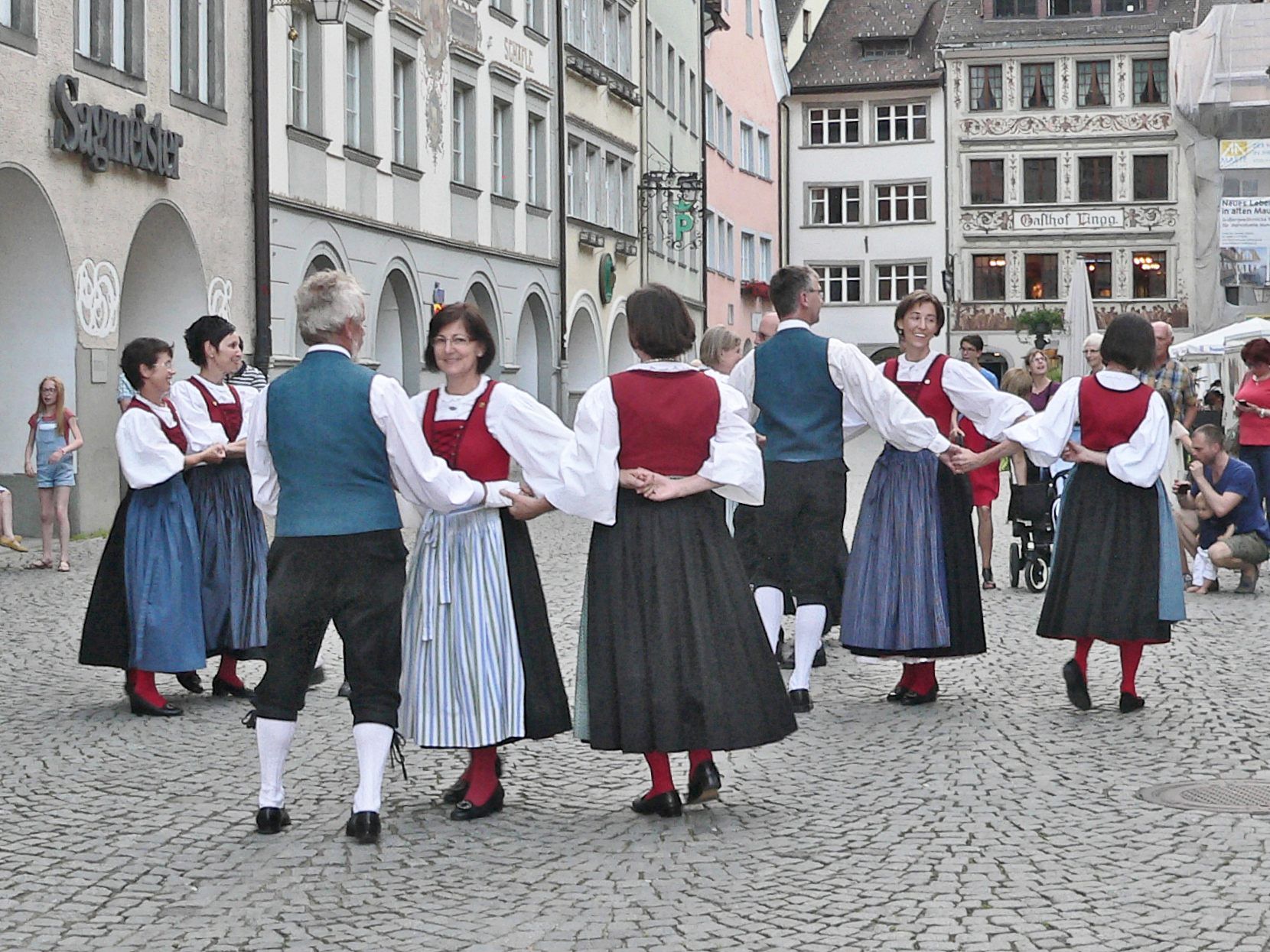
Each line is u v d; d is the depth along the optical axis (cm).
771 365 920
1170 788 718
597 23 3903
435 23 2881
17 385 1945
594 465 666
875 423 899
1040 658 1100
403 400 645
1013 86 6269
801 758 792
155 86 2106
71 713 911
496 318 3206
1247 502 1461
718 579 683
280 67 2386
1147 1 6225
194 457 901
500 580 677
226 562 934
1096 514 899
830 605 939
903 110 6475
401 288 2805
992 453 908
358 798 642
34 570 1645
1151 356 898
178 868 602
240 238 2319
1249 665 1052
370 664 644
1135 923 524
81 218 1942
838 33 6612
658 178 4253
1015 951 498
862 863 602
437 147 2916
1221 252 3928
